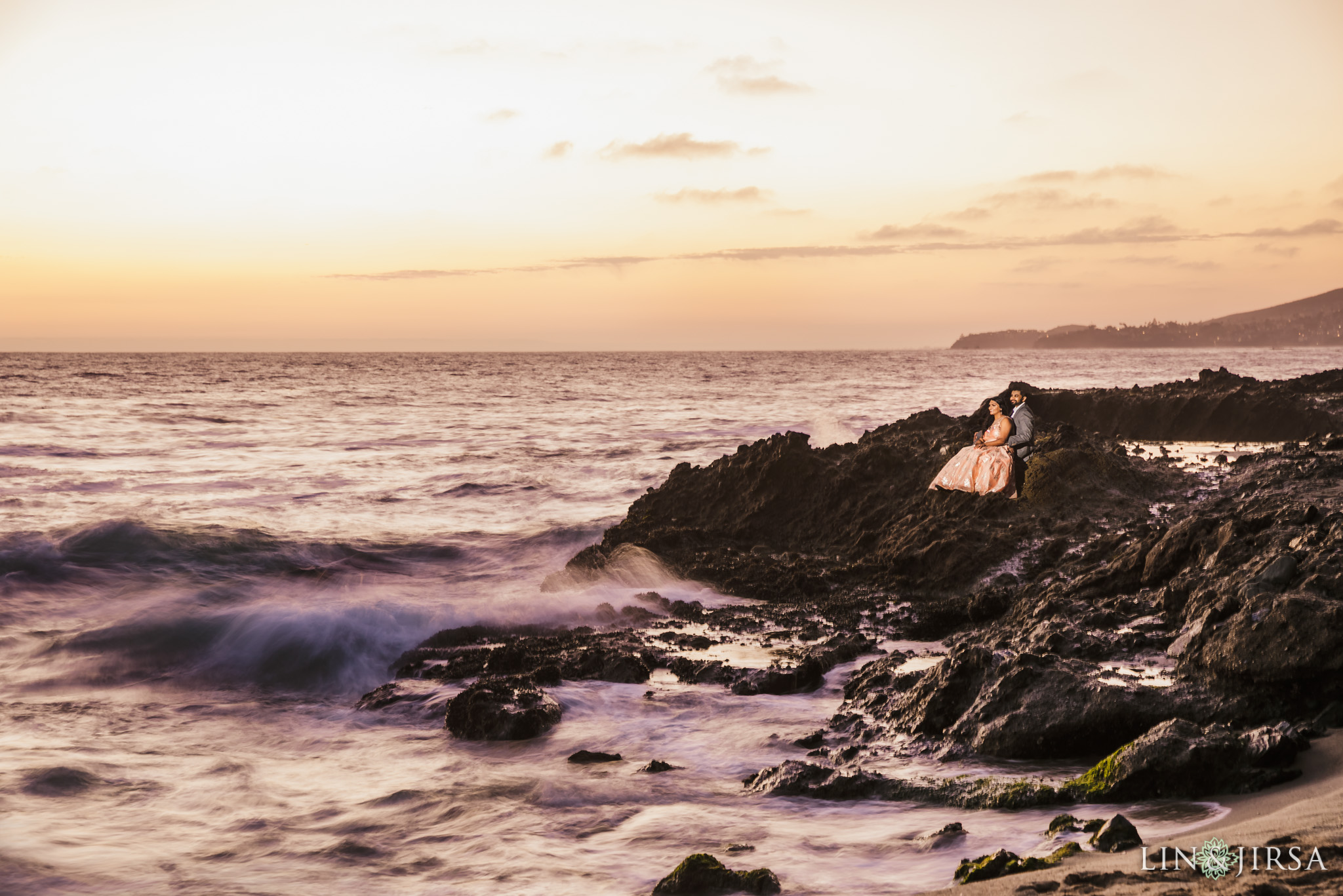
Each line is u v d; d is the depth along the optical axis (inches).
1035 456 599.2
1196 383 1055.0
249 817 262.7
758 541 655.8
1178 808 216.7
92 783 295.9
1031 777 253.3
